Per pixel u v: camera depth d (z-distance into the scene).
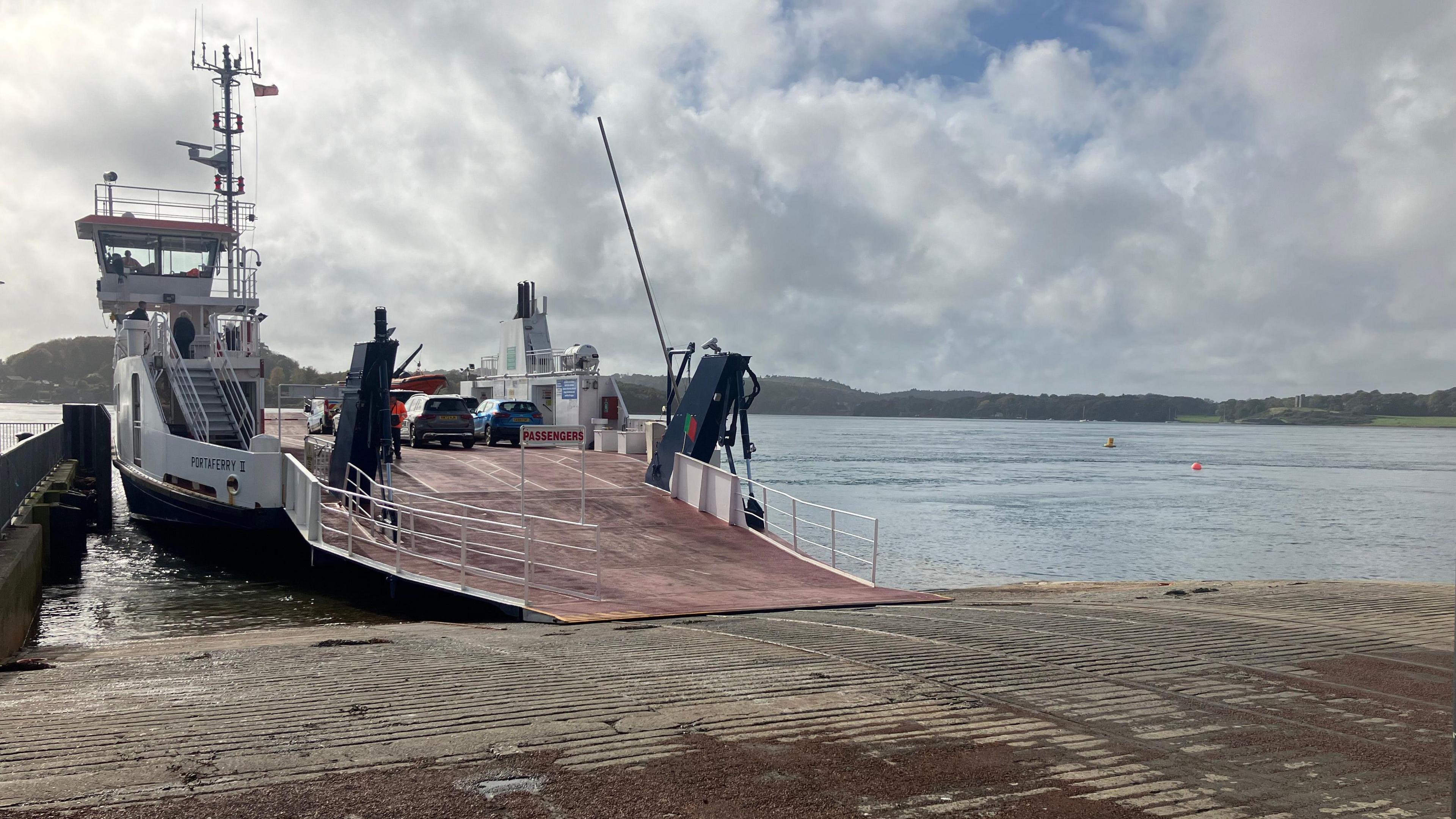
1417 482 69.25
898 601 14.14
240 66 36.94
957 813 4.47
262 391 28.73
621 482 23.91
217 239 32.19
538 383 36.41
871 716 6.25
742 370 20.69
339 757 5.18
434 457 28.09
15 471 18.50
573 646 9.46
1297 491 59.66
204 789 4.63
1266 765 5.29
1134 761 5.34
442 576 14.68
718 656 8.65
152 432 23.80
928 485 59.38
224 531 20.39
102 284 31.06
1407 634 10.14
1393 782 5.01
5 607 11.60
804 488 56.22
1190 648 9.12
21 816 4.22
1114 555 30.66
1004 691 7.08
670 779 4.89
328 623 14.90
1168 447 145.25
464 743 5.48
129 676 7.85
